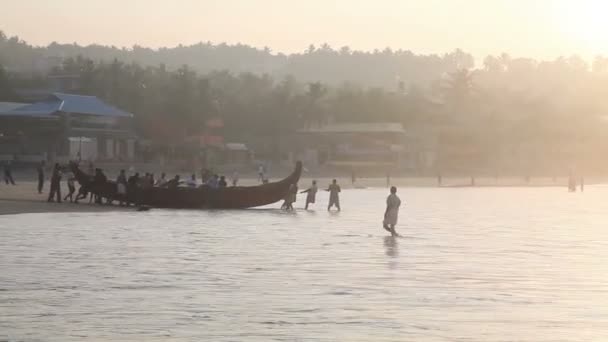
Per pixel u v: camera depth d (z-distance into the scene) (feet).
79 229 297.12
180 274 184.14
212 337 119.96
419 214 440.86
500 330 125.59
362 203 533.96
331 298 153.38
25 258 211.00
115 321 131.44
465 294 159.02
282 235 285.43
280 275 183.73
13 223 320.70
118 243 249.96
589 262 213.46
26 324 128.98
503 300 152.35
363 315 136.87
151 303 147.43
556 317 136.05
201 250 233.96
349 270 193.16
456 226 348.38
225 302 148.66
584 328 127.34
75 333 122.52
